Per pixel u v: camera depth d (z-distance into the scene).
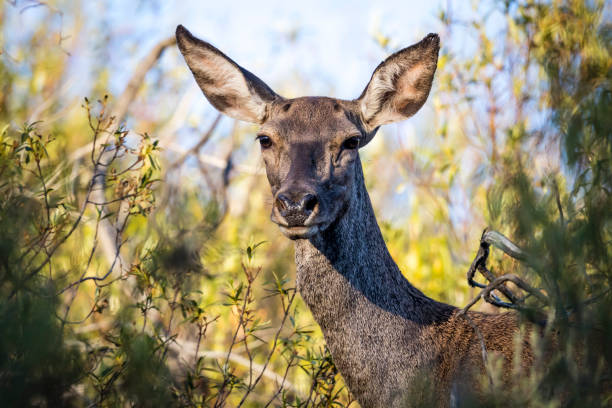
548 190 7.66
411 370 9.38
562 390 7.41
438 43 10.22
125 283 12.36
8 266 8.39
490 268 11.87
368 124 10.51
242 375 13.41
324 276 9.55
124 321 10.02
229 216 17.78
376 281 9.71
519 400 7.28
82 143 17.64
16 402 7.85
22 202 9.14
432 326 9.71
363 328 9.48
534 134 9.10
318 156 9.45
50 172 11.34
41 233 9.22
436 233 15.89
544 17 13.48
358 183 9.86
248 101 10.82
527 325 9.48
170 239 12.54
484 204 13.59
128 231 14.94
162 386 9.00
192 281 12.86
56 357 8.40
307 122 9.77
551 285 7.26
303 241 9.67
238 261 15.20
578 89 7.85
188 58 10.98
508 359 9.20
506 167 8.74
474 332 9.62
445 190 15.22
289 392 12.62
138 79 16.64
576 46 11.13
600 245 7.22
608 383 7.58
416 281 14.74
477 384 9.03
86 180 14.39
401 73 10.41
